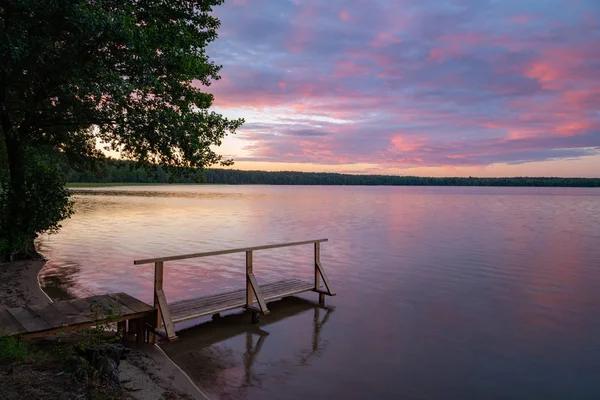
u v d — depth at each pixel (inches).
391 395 248.5
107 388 197.5
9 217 585.3
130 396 204.2
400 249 793.6
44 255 674.2
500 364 295.4
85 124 526.9
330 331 356.2
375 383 263.1
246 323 374.0
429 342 334.3
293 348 317.7
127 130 489.7
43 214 605.0
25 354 221.6
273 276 561.0
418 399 244.8
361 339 339.0
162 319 303.6
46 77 436.5
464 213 1769.2
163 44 433.4
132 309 294.8
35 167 621.9
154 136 466.6
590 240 933.2
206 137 500.4
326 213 1662.2
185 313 332.5
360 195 4116.6
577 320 390.3
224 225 1169.4
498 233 1056.2
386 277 563.2
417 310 418.3
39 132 592.7
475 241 907.4
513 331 360.5
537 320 390.3
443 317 396.8
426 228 1157.7
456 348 323.0
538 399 247.4
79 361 204.4
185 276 547.2
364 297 464.4
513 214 1734.7
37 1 370.0
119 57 418.6
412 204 2465.6
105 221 1240.8
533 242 897.5
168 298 441.7
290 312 408.2
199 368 276.7
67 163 777.6
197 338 333.7
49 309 286.0
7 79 427.5
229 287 492.7
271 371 276.5
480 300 454.9
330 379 267.3
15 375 190.2
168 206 1953.7
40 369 202.8
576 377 276.5
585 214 1756.9
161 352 293.1
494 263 661.9
